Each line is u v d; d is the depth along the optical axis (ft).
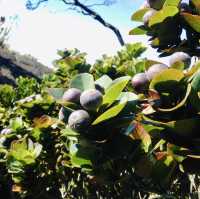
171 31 1.01
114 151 1.02
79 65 2.45
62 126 1.45
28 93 4.07
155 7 1.05
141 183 1.12
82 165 1.06
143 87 0.97
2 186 2.27
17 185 1.95
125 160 1.06
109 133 1.01
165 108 0.87
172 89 0.86
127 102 1.01
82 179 1.93
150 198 1.41
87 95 0.96
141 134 0.97
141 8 1.11
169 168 0.98
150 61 0.96
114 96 0.99
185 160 0.85
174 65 0.91
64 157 1.95
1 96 3.85
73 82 1.06
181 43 1.00
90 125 1.00
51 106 2.29
